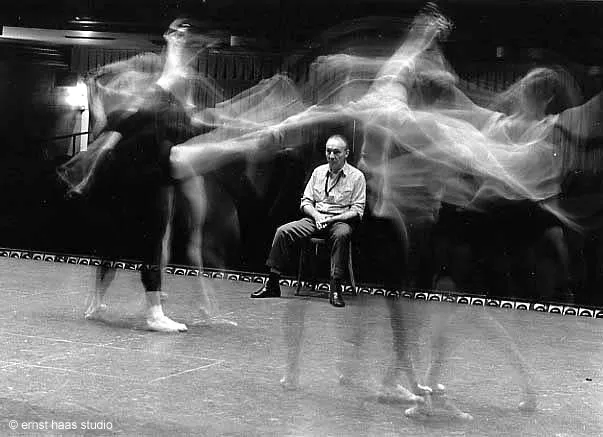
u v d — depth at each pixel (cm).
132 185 1079
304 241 902
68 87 1200
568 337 807
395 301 557
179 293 953
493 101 1042
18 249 1200
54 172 1187
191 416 475
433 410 510
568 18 1018
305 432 455
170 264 1144
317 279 1044
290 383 549
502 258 1028
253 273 1124
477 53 1047
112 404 490
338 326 785
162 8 1156
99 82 1190
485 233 1031
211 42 1149
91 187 1148
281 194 1130
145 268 726
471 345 717
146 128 830
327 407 505
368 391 546
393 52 1070
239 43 1139
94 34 1185
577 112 1022
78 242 1167
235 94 1143
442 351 563
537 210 1026
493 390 568
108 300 867
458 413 504
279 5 1117
